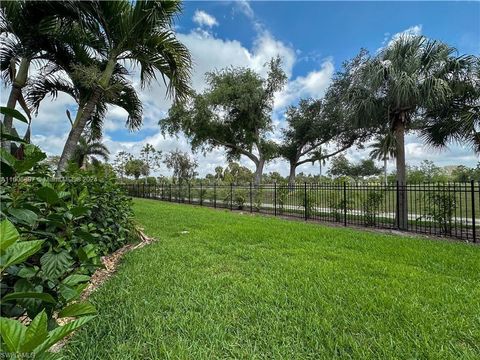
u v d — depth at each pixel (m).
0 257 0.94
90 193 3.16
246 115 19.98
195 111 19.11
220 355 1.77
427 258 4.09
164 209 11.23
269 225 7.18
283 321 2.21
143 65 6.08
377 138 11.84
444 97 6.67
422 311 2.36
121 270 3.41
